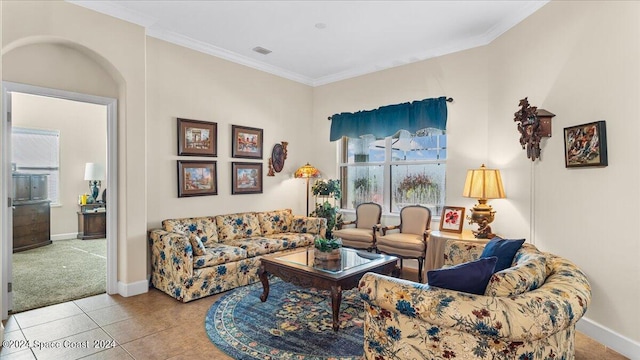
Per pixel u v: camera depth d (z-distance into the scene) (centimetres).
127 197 361
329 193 525
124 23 357
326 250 314
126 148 360
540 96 331
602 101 266
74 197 712
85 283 399
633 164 243
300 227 510
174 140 423
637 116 240
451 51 446
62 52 332
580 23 286
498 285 166
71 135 711
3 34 284
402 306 173
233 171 484
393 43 439
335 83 577
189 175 435
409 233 464
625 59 248
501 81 392
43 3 304
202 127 448
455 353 165
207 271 359
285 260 336
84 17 328
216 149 464
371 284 189
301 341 263
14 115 646
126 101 360
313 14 363
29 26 296
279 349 251
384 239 438
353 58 493
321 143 596
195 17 371
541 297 160
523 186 357
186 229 407
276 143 546
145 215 376
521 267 183
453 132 447
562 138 305
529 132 335
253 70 513
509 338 150
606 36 263
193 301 346
